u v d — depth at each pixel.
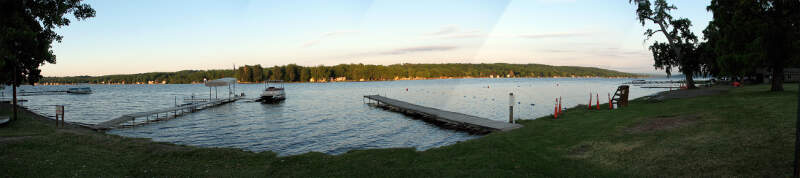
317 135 19.23
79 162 8.79
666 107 16.67
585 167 7.43
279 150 15.45
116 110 38.41
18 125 16.39
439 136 18.64
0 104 31.05
